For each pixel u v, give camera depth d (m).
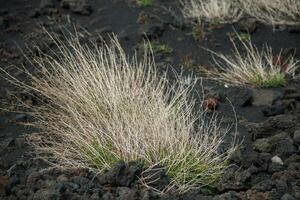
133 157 4.62
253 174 4.62
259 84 6.64
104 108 5.30
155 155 4.62
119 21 8.64
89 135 4.85
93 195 4.16
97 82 5.49
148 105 5.24
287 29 8.24
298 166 4.66
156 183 4.38
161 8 9.19
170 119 5.09
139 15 8.75
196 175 4.51
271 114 5.86
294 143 5.10
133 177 4.35
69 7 8.95
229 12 8.79
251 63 6.91
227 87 6.63
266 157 4.82
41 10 8.79
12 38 7.86
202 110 5.98
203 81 6.81
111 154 4.69
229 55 7.57
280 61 7.23
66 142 5.05
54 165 4.72
